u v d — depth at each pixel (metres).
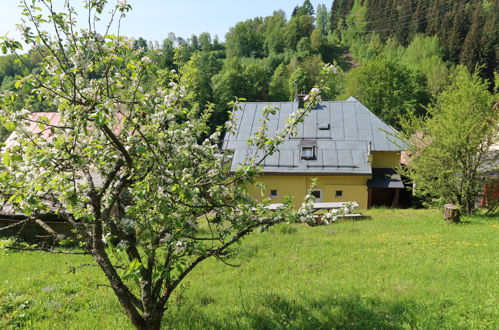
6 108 3.97
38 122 4.06
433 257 9.57
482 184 15.89
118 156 4.40
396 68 55.78
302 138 23.47
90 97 4.17
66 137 4.58
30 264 11.64
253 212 5.53
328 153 22.39
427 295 6.87
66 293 8.63
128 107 4.49
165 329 6.23
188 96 5.46
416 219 15.53
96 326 6.62
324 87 4.99
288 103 25.81
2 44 3.85
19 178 4.40
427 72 75.81
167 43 101.44
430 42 92.94
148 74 4.55
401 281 7.88
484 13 95.00
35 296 8.42
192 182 4.49
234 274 9.35
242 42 138.88
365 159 21.95
